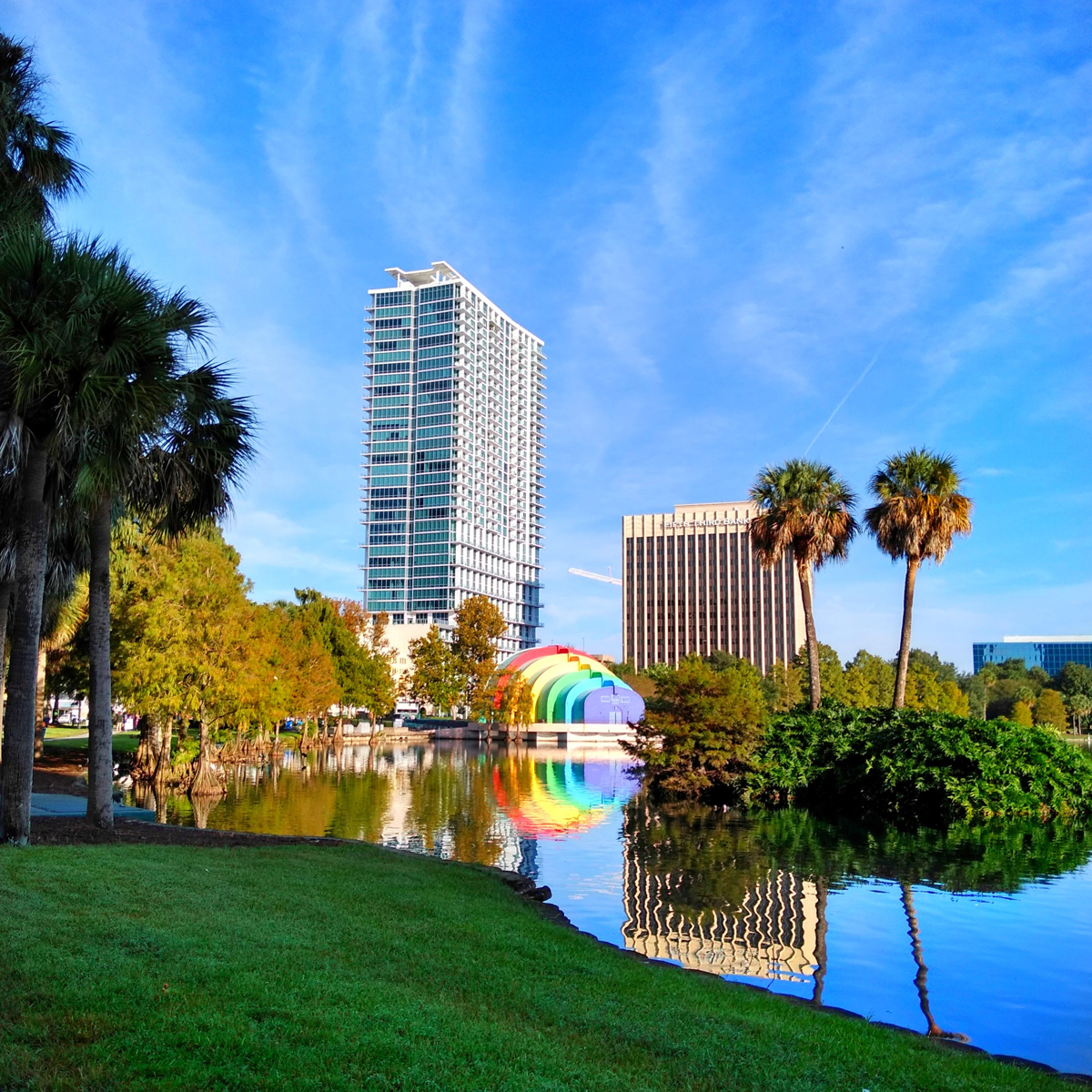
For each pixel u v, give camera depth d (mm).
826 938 14297
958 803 29141
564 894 17578
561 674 94125
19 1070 5625
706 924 15211
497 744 88438
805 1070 7234
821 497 40250
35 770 33156
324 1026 6844
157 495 16891
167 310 15070
